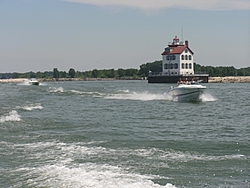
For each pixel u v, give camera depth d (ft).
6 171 79.77
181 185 72.49
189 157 91.56
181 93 247.50
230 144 105.29
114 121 151.53
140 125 140.77
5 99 248.11
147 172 79.56
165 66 601.62
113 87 467.93
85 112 185.37
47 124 139.13
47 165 83.66
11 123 137.59
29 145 102.94
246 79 625.82
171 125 141.49
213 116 169.48
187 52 593.83
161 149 99.60
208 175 78.13
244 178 76.38
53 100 261.65
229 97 278.46
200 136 118.11
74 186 70.44
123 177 75.66
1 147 100.48
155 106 217.97
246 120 154.81
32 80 631.15
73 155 92.63
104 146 102.63
